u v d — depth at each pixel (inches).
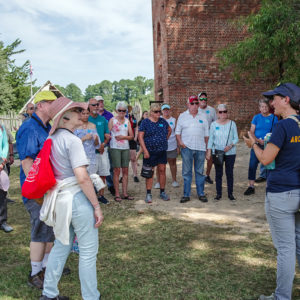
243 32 627.5
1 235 200.5
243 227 205.5
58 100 111.5
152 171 267.7
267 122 280.5
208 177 333.4
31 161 129.0
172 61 617.9
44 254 141.3
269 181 117.7
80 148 107.9
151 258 162.6
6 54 1651.1
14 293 131.2
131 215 234.8
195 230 201.0
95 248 112.7
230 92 631.2
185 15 616.7
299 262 121.6
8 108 1441.9
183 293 130.8
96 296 114.7
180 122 268.8
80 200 108.3
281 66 418.6
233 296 127.4
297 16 375.9
